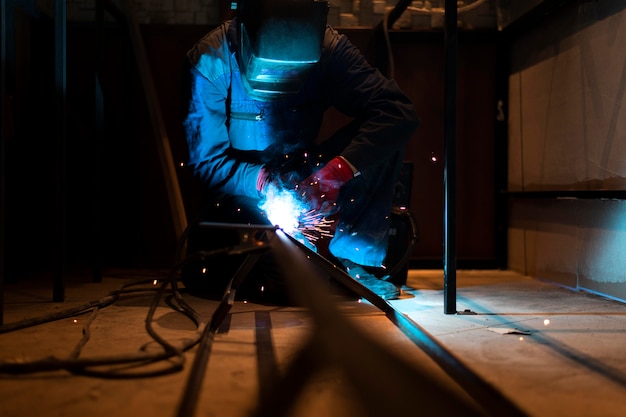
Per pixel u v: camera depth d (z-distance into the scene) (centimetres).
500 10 427
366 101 292
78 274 392
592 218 327
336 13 432
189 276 314
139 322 244
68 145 419
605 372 180
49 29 415
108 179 409
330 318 198
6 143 351
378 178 296
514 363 189
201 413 145
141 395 157
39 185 410
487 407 142
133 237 424
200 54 281
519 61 413
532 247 394
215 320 219
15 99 368
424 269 428
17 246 376
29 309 276
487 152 434
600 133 318
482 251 435
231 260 301
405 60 428
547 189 375
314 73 294
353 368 169
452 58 262
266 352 196
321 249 300
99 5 353
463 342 215
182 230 384
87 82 420
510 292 331
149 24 423
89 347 204
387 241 312
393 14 390
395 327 234
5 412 146
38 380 168
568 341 217
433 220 433
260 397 154
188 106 285
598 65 320
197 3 428
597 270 322
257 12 226
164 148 391
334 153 303
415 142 431
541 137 382
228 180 286
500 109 429
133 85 422
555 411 149
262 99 276
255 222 296
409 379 162
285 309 273
